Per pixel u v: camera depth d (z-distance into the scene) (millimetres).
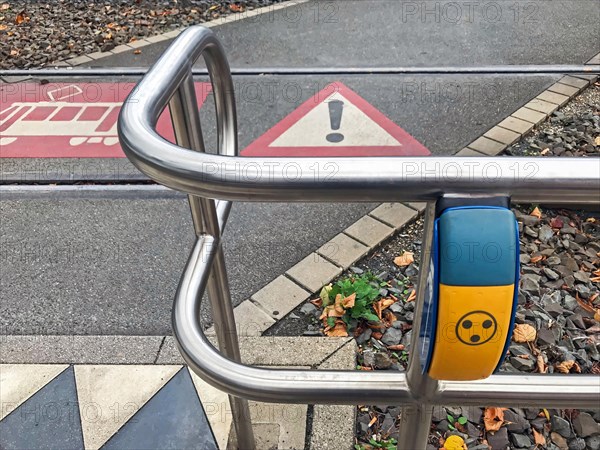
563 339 2141
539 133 3404
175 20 5199
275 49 4594
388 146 3416
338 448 1797
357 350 2121
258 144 3473
